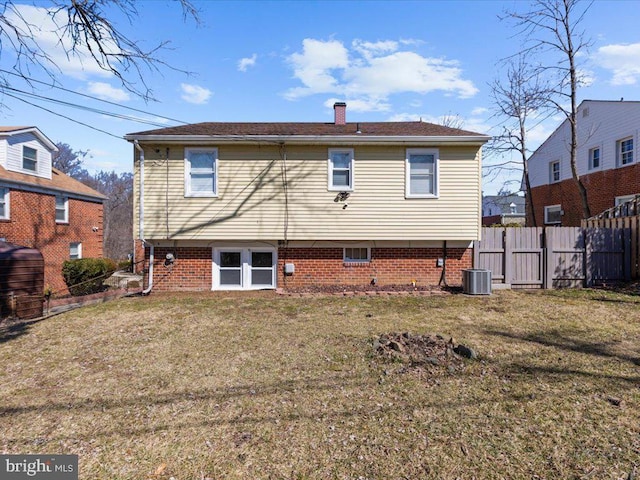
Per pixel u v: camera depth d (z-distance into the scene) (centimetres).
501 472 247
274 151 970
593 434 289
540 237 1003
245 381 395
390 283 1009
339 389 372
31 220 1580
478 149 973
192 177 973
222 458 264
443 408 331
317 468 253
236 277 1010
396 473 246
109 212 3631
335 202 973
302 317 681
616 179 1634
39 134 1630
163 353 490
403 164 973
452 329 587
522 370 416
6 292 817
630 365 431
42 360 471
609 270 1019
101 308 779
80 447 278
